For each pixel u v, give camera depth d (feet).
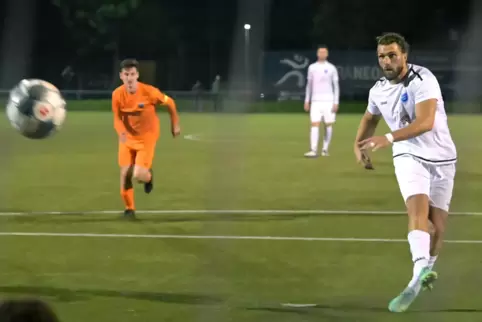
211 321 44.45
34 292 50.55
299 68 328.49
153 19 369.91
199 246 64.85
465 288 52.06
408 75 47.42
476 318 45.16
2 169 122.42
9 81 340.39
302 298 49.44
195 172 119.03
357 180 109.60
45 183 105.91
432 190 48.47
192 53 365.61
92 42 368.48
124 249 63.67
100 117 278.05
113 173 117.60
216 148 162.40
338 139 186.29
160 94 76.38
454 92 306.96
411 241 46.01
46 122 65.16
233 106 323.78
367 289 51.72
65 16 358.02
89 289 51.29
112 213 81.10
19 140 175.52
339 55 327.67
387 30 362.53
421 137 47.37
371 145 45.32
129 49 374.63
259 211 82.64
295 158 141.49
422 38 352.49
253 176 114.11
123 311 46.32
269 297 49.70
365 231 71.61
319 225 74.64
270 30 367.45
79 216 79.20
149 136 76.33
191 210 83.15
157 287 51.96
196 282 53.31
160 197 92.89
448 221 76.43
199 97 319.47
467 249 64.03
